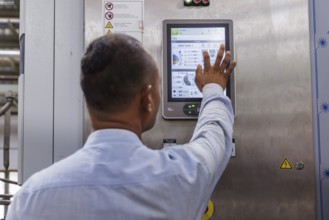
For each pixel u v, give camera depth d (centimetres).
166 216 81
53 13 154
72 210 78
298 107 149
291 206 147
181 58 144
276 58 149
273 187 147
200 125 104
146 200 80
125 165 82
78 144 151
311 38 154
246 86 148
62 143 151
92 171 81
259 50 149
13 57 534
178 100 143
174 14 149
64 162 85
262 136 148
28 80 152
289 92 149
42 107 152
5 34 490
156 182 82
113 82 81
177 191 83
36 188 81
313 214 147
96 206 78
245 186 147
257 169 147
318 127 151
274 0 150
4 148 290
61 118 152
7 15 424
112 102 83
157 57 147
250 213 147
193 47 144
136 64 82
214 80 120
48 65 153
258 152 148
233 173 147
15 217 80
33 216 79
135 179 81
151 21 148
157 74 89
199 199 87
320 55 154
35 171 151
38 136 151
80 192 79
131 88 82
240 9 150
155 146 146
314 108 152
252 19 150
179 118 143
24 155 151
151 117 89
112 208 78
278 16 150
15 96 304
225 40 144
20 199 82
